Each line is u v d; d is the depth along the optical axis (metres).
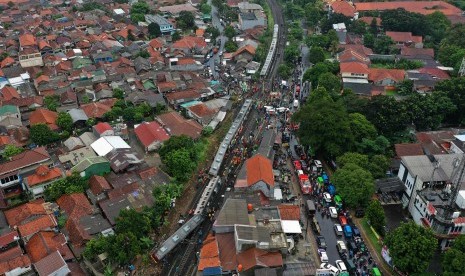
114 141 112.12
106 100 135.38
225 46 185.75
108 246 77.19
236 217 82.06
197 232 89.19
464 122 126.25
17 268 73.12
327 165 111.06
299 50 181.00
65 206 89.69
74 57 170.75
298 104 138.00
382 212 86.50
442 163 93.88
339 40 184.75
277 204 92.44
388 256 78.69
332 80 140.50
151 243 83.69
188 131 119.50
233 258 77.12
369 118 119.62
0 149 109.56
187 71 160.88
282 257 77.69
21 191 98.38
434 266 78.00
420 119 121.38
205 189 98.81
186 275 79.31
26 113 129.38
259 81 156.75
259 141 119.25
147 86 147.62
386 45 179.75
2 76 152.50
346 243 85.31
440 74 151.25
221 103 138.00
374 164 100.62
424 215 84.88
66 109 130.62
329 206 94.81
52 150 111.81
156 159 111.31
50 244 78.75
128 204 90.75
